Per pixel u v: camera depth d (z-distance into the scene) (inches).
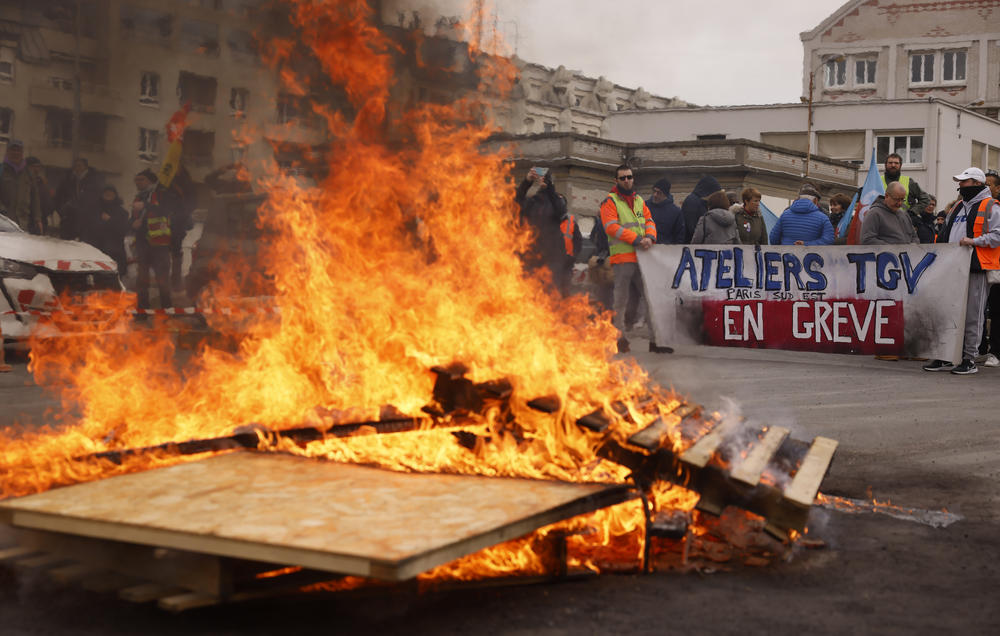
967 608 112.6
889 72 2226.9
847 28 2250.2
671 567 123.8
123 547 103.4
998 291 392.8
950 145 1867.6
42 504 105.7
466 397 147.2
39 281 334.6
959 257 364.8
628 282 413.7
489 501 111.1
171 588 99.7
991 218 361.7
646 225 413.7
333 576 103.8
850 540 139.9
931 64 2207.2
